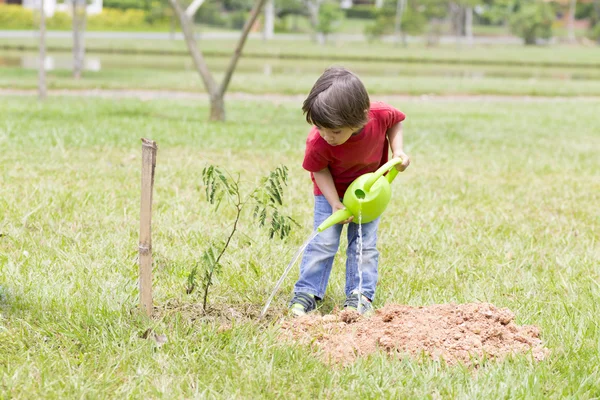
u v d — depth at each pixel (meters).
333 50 45.34
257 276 4.64
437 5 55.47
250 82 23.61
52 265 4.70
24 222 5.62
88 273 4.59
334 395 3.21
